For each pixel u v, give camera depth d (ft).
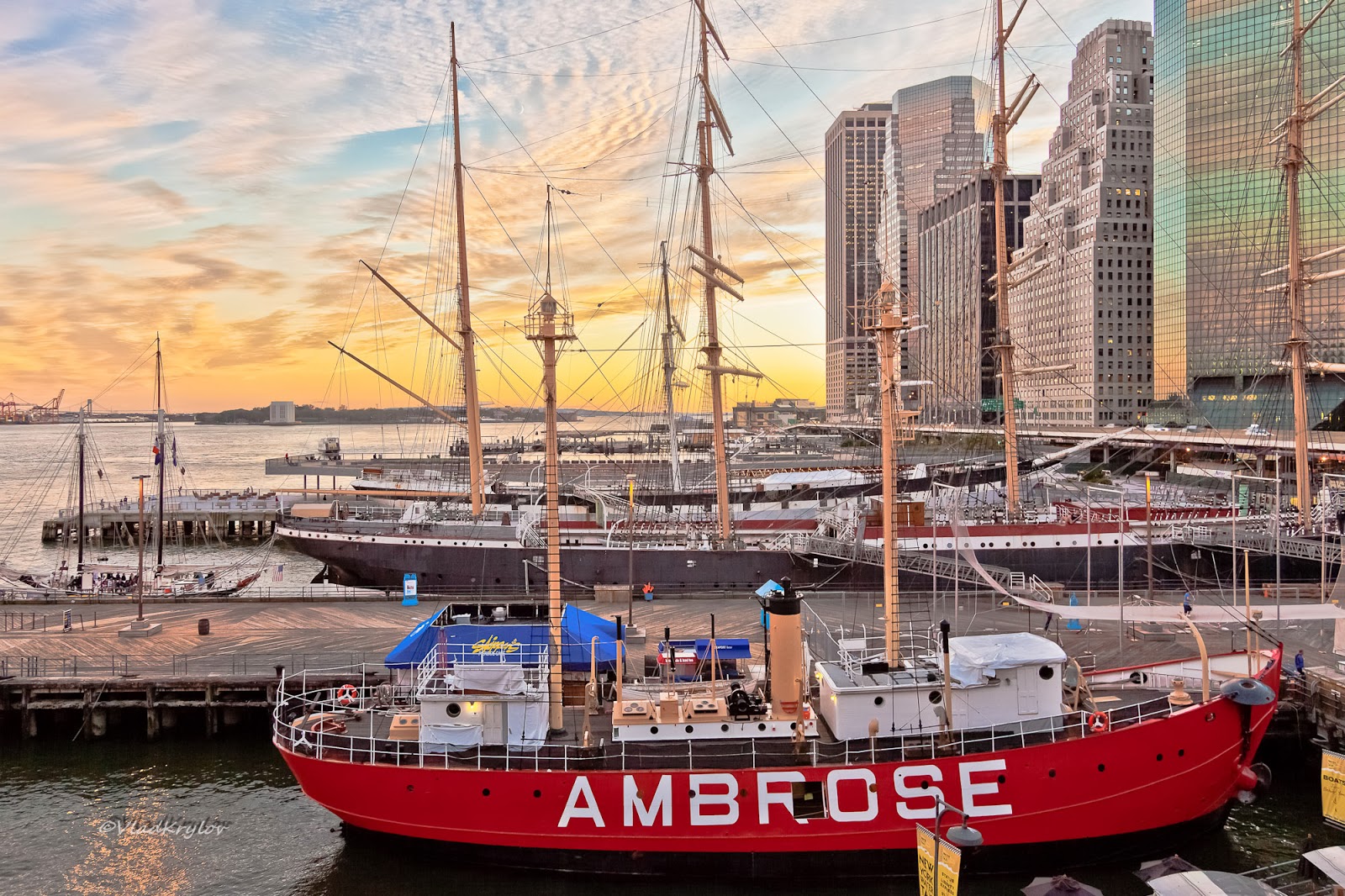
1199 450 363.15
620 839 74.08
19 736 110.63
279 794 94.99
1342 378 432.25
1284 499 228.84
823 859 73.92
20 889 76.43
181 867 79.92
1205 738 76.23
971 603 142.31
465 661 86.38
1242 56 547.08
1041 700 77.87
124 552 294.46
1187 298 581.53
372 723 83.76
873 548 159.43
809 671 92.63
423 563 173.78
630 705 77.97
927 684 76.54
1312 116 186.91
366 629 133.90
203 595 163.02
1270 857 79.05
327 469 471.21
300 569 250.78
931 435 457.68
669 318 250.57
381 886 76.64
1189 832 78.79
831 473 249.14
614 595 152.25
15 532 336.70
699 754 74.59
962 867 75.25
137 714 113.91
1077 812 74.38
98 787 96.99
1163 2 602.85
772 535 188.96
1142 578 163.73
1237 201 554.46
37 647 125.08
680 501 238.27
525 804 74.43
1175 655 110.42
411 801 76.18
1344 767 75.61
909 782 72.84
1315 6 512.63
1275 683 81.25
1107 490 246.06
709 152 175.32
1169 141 596.70
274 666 114.73
